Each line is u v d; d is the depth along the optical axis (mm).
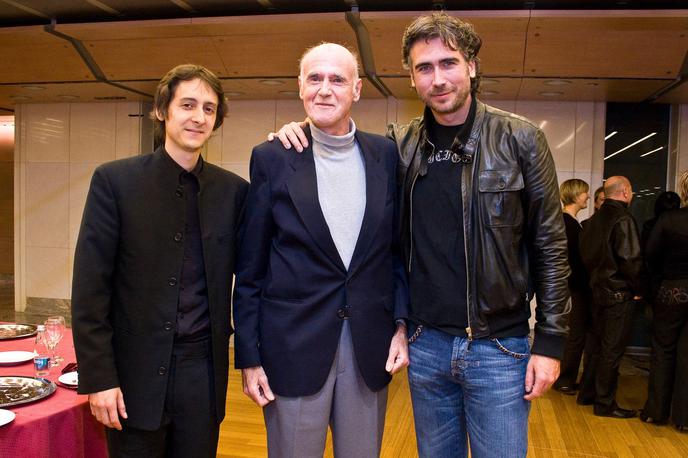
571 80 5520
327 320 1846
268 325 1870
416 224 1966
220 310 1941
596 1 4371
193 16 4977
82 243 1808
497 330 1866
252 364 1861
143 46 5367
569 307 1853
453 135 1925
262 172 1903
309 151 1913
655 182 6574
